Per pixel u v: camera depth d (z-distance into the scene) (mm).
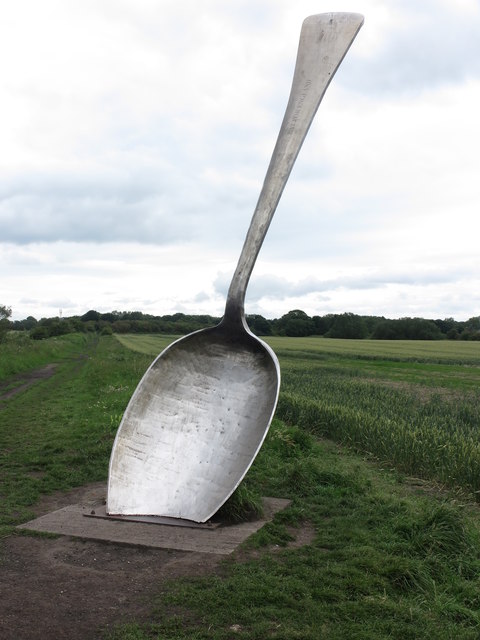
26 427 11984
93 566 4711
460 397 19031
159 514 5832
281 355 41531
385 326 84562
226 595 4172
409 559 4812
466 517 6203
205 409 6324
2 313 37500
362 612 4008
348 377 24969
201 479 5957
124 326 112250
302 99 6320
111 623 3791
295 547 5281
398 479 8086
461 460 7750
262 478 7680
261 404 6109
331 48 6328
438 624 3916
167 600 4086
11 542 5238
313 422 11961
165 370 6520
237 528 5645
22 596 4152
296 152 6250
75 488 7367
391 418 12055
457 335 82375
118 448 6223
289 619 3902
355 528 5719
